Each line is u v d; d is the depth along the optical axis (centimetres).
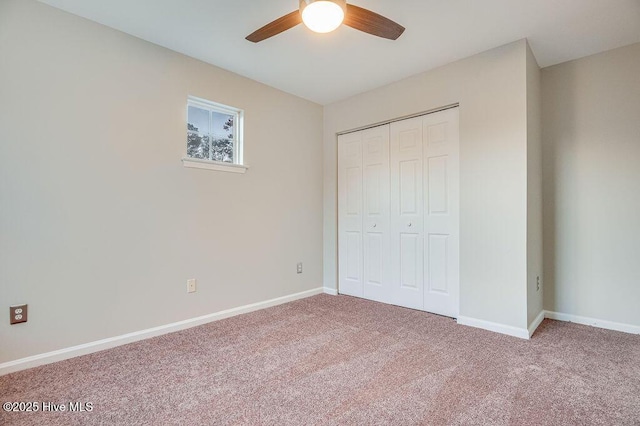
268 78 317
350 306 332
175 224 262
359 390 171
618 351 218
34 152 199
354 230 374
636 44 254
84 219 218
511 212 250
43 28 203
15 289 193
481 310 265
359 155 368
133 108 240
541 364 199
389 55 271
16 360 192
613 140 264
